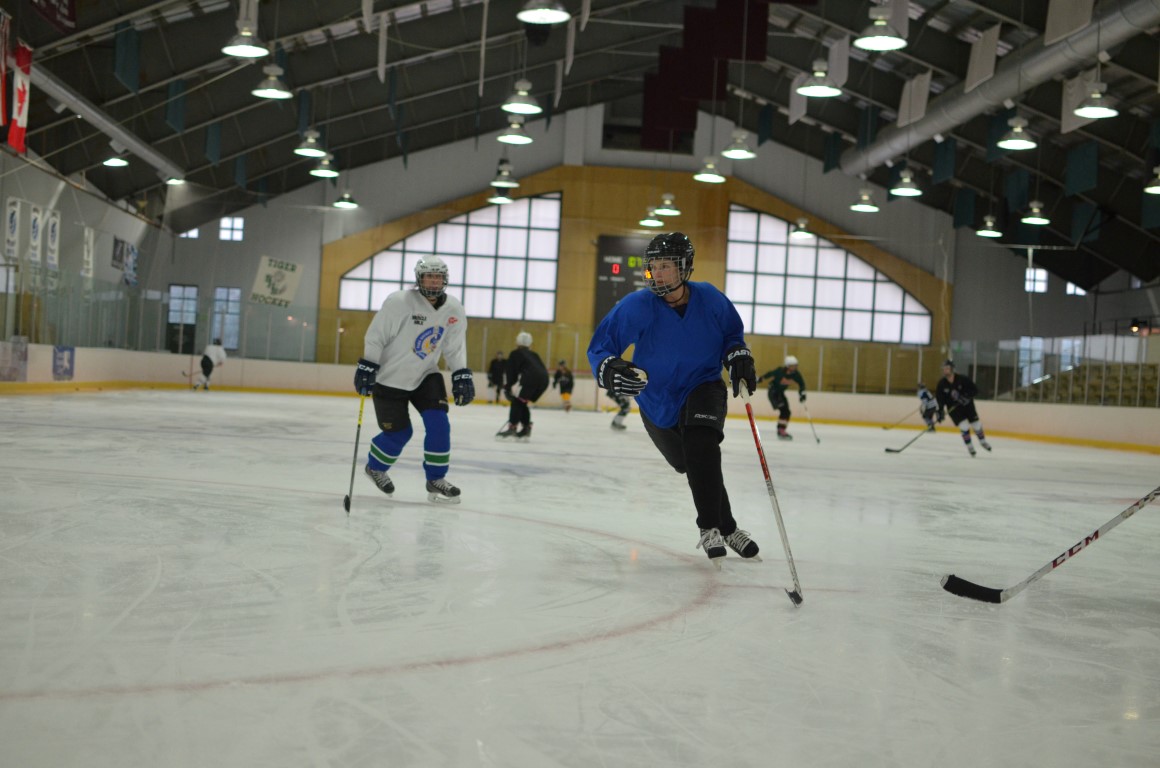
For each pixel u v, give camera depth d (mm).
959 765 2115
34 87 19500
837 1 18953
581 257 30625
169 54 19047
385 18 17891
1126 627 3500
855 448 15250
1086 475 11875
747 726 2289
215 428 11797
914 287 31016
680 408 4242
